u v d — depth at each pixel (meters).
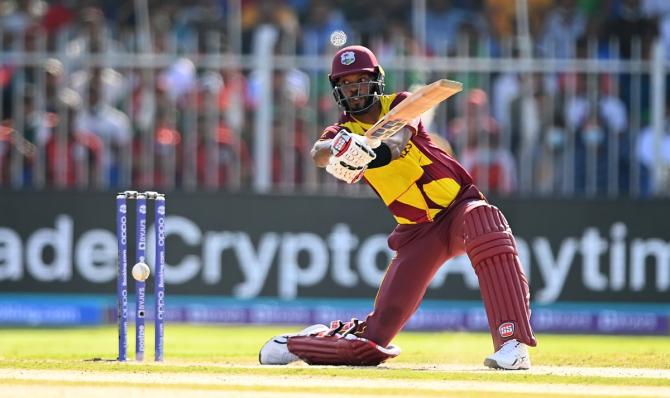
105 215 45.72
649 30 51.31
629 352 33.25
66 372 23.27
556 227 45.25
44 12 55.59
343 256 45.38
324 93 46.59
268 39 45.38
